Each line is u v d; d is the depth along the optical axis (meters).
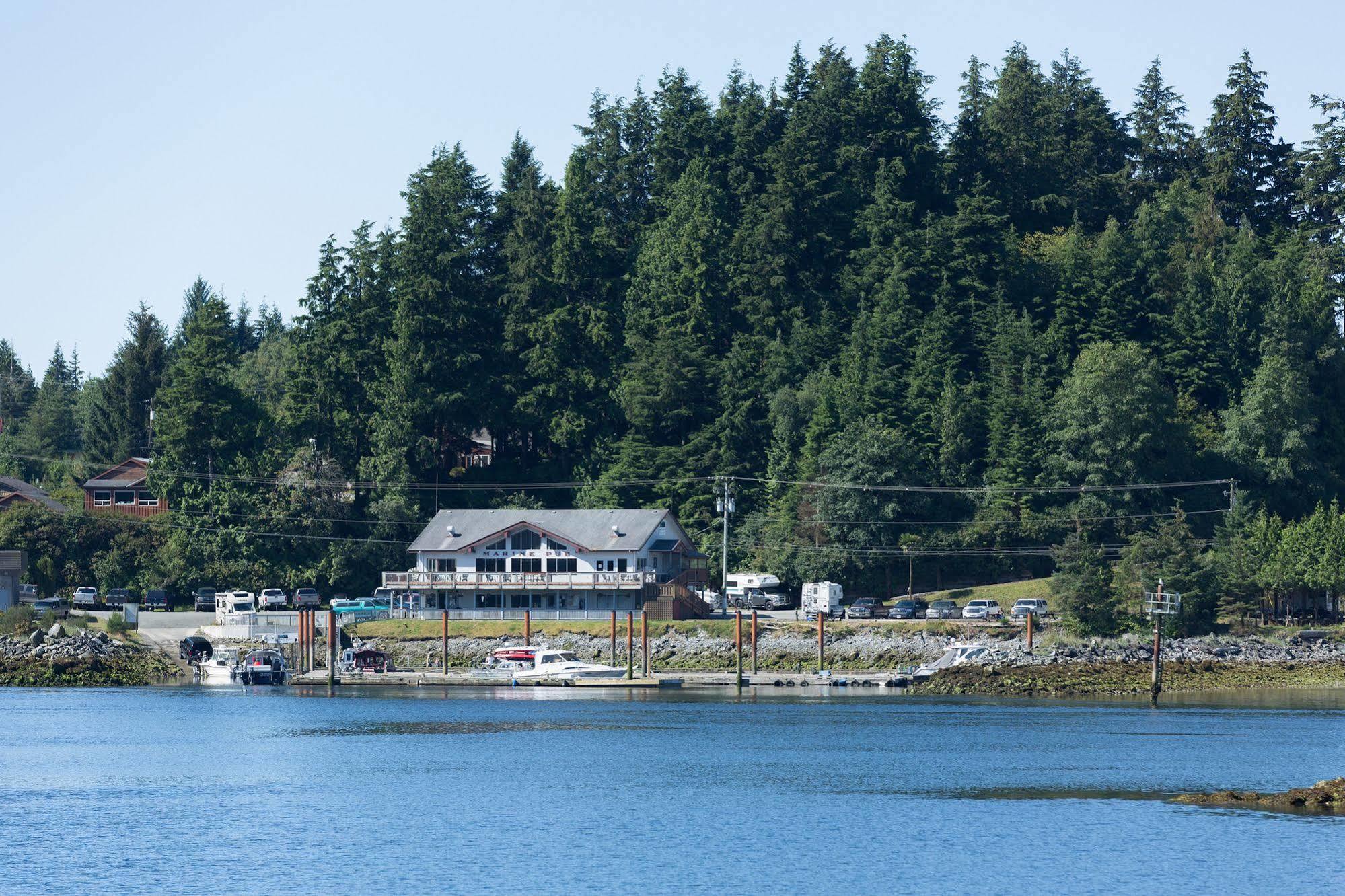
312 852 131.12
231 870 125.06
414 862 127.44
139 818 146.00
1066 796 155.50
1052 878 122.31
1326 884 120.06
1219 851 130.12
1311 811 146.25
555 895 117.38
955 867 125.75
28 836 137.62
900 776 169.12
